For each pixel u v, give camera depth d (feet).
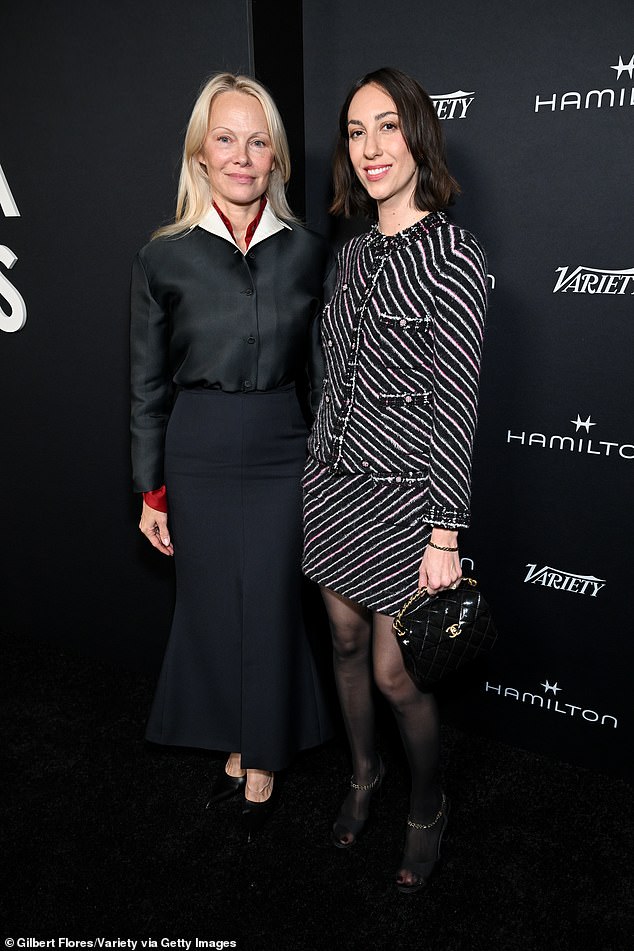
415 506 4.73
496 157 5.51
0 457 8.11
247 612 5.76
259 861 5.82
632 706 6.31
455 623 4.76
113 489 7.63
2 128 6.72
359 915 5.36
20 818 6.24
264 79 5.62
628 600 6.06
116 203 6.53
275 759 5.95
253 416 5.45
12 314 7.41
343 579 5.11
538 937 5.16
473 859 5.77
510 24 5.21
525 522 6.27
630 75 4.95
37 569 8.42
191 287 5.30
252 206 5.30
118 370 7.14
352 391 4.81
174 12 5.65
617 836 5.96
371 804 6.31
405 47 5.60
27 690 7.88
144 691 7.87
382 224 4.84
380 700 7.41
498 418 6.10
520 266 5.67
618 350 5.52
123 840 6.03
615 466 5.79
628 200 5.18
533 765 6.75
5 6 6.26
